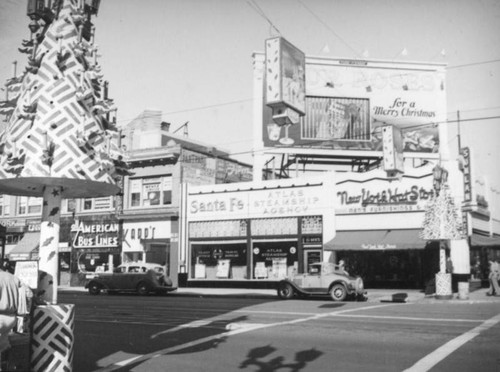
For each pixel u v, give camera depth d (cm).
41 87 715
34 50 735
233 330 1254
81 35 755
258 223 3077
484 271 3025
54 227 739
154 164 3462
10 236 3931
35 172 689
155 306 1936
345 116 3309
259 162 3256
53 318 666
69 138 711
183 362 904
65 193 824
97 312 1731
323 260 2861
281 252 2991
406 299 2180
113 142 790
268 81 1087
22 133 709
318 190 2911
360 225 2784
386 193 2739
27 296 614
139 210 3469
